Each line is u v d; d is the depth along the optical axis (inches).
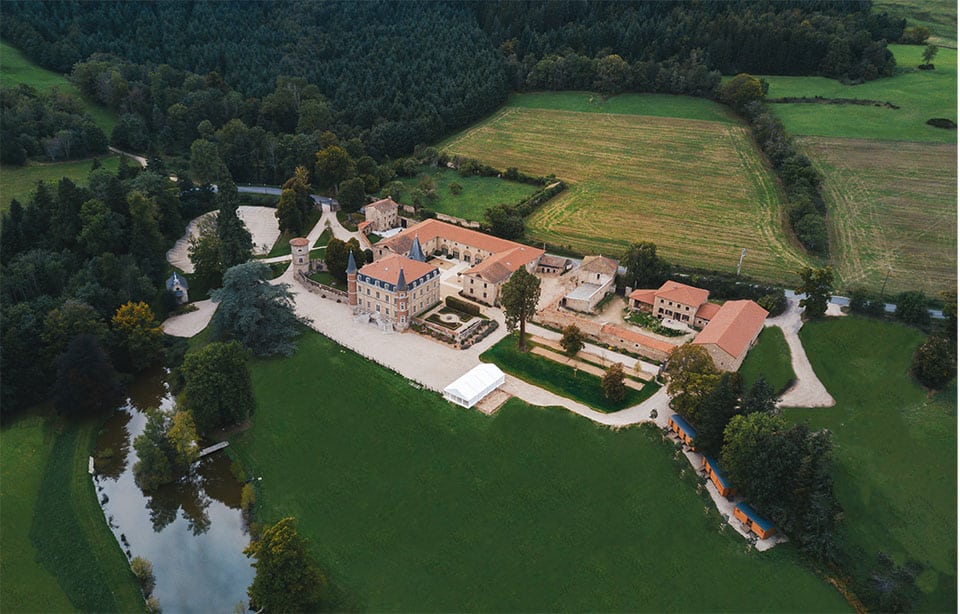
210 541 3548.2
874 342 4852.4
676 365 4160.9
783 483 3358.8
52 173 7337.6
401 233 6673.2
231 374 4148.6
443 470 3860.7
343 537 3440.0
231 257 6023.6
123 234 5880.9
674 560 3250.5
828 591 3085.6
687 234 6943.9
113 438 4333.2
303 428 4266.7
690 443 3991.1
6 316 4640.8
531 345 5137.8
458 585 3152.1
